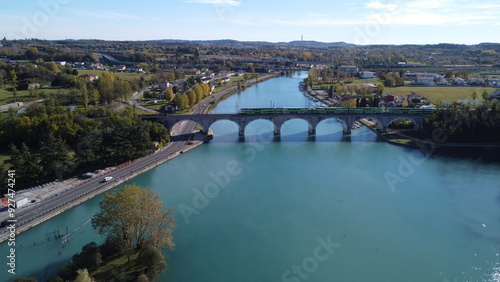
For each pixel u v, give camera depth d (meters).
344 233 122.94
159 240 104.75
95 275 94.06
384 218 132.88
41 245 111.56
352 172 176.00
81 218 127.56
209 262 106.81
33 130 182.50
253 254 111.00
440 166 184.12
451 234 123.06
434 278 101.94
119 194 100.38
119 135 171.12
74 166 156.88
